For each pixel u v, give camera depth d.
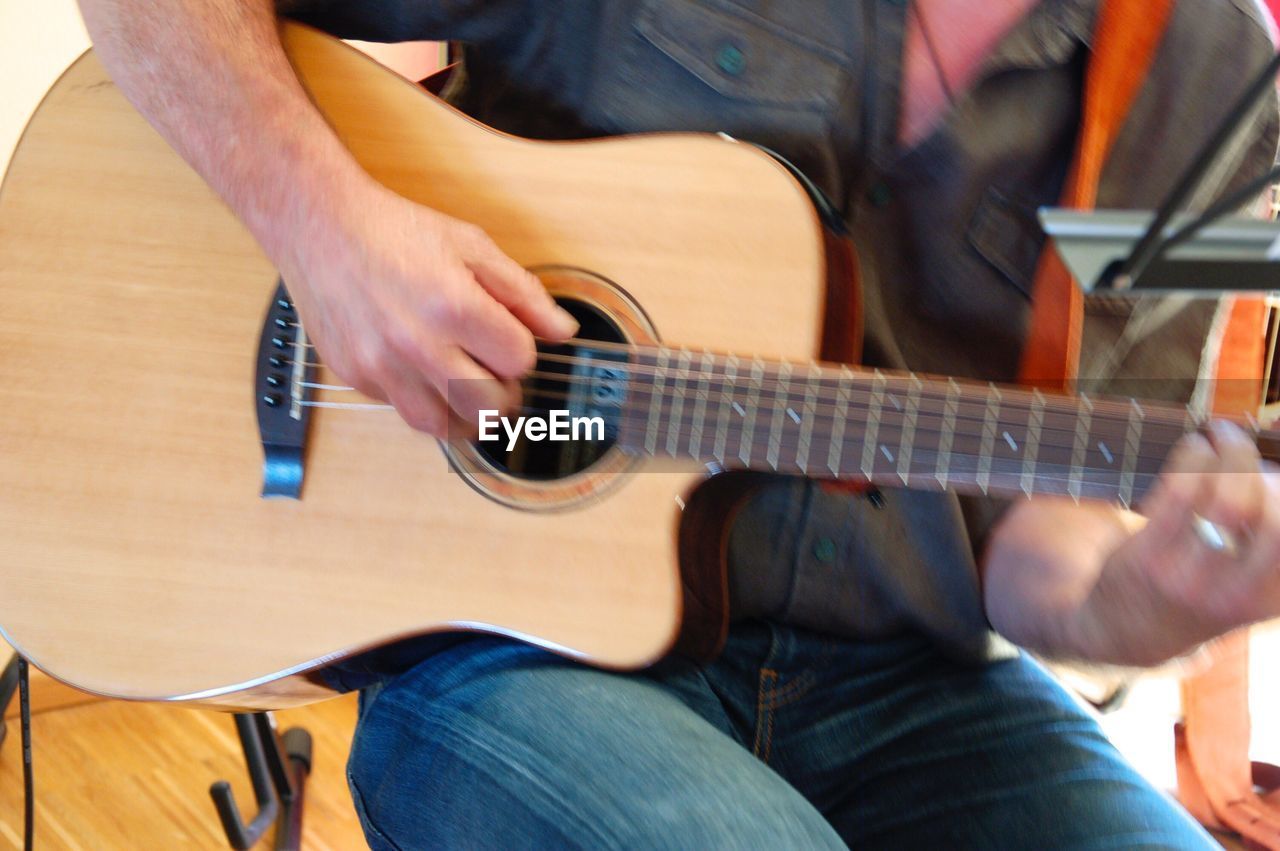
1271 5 1.91
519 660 1.30
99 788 1.85
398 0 1.40
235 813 1.74
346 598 1.30
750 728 1.40
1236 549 1.19
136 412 1.33
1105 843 1.33
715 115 1.38
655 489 1.30
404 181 1.35
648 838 1.18
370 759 1.30
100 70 1.37
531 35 1.41
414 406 1.29
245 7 1.33
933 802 1.38
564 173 1.34
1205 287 1.08
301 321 1.31
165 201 1.35
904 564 1.39
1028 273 1.40
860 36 1.37
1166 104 1.37
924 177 1.39
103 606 1.31
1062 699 1.44
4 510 1.32
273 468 1.32
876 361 1.41
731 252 1.32
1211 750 1.73
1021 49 1.36
